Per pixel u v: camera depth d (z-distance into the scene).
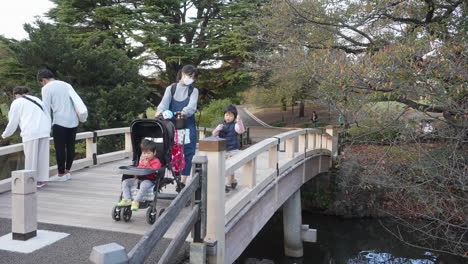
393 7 9.82
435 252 10.45
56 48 14.58
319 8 11.24
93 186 6.09
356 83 8.47
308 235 10.69
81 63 14.55
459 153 8.12
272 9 13.63
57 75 14.78
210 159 3.51
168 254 2.72
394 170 9.73
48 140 5.73
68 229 3.98
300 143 10.07
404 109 8.82
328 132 13.59
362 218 13.19
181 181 5.06
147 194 4.30
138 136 4.68
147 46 19.58
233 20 20.31
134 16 19.20
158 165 4.36
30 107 5.49
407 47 7.44
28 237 3.63
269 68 14.30
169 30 19.44
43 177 5.71
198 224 3.38
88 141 8.10
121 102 14.89
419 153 8.32
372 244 11.23
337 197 13.45
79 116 6.11
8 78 16.44
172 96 5.02
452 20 8.93
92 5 21.06
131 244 3.60
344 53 10.66
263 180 6.00
